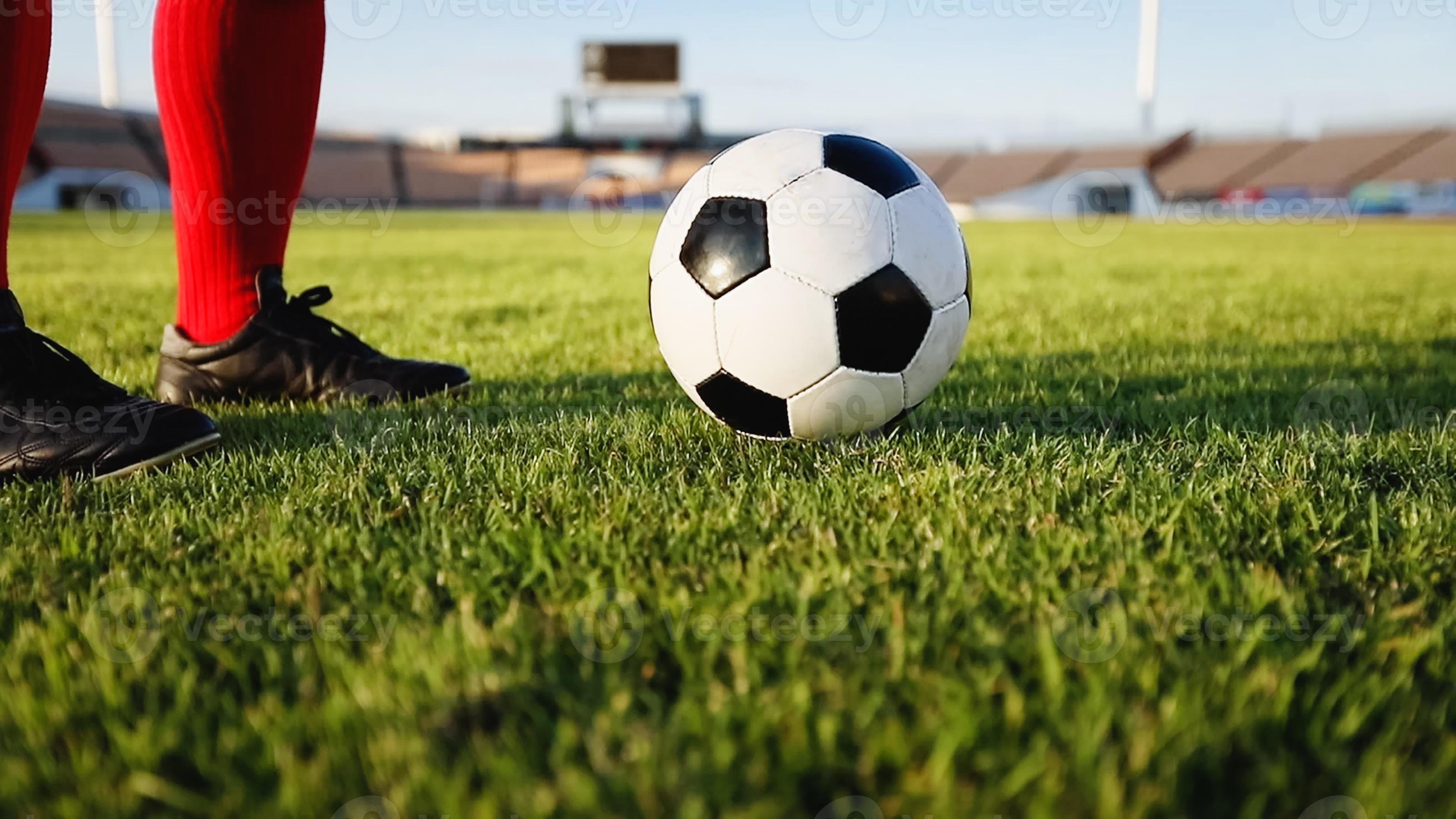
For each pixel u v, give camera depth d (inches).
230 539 34.9
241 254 46.9
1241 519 35.8
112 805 25.5
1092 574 32.7
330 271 142.6
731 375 40.7
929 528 34.6
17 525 35.4
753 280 39.6
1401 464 40.5
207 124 44.4
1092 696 28.2
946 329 41.3
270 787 27.0
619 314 84.7
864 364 40.1
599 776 26.6
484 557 33.4
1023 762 26.8
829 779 26.9
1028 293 108.1
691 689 28.7
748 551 33.8
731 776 26.4
